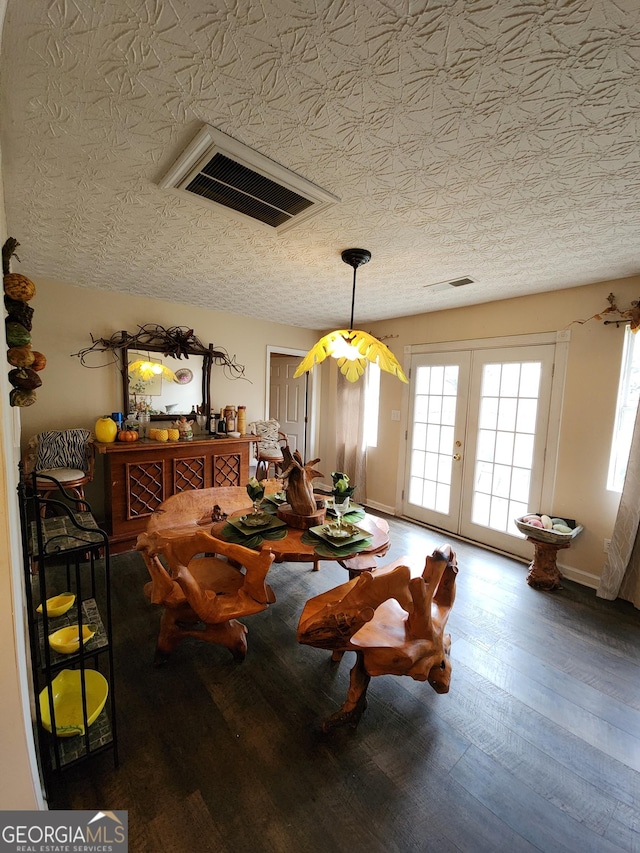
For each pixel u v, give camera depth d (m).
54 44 0.88
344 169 1.39
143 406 3.55
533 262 2.31
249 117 1.13
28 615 1.17
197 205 1.67
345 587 1.74
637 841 1.15
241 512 2.35
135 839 1.11
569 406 2.85
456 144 1.23
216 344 4.04
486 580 2.79
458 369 3.58
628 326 2.54
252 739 1.45
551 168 1.36
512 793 1.28
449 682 1.62
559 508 2.92
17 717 0.76
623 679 1.83
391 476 4.29
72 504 3.00
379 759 1.39
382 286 2.90
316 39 0.87
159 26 0.84
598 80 0.96
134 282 2.96
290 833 1.14
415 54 0.90
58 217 1.80
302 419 5.26
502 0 0.77
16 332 1.06
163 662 1.84
